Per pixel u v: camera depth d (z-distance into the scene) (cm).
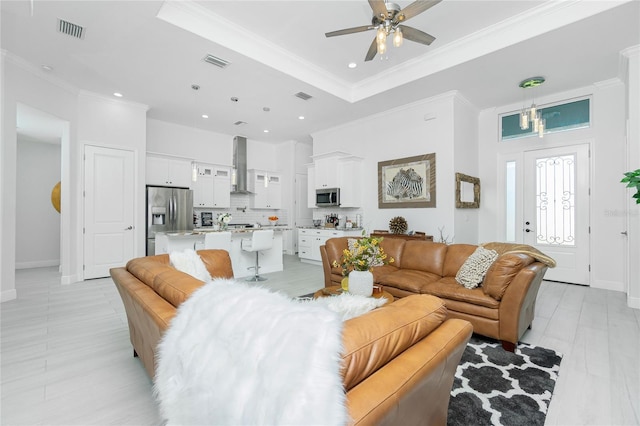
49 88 404
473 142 530
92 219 465
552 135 477
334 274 385
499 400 170
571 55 353
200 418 84
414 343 102
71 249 441
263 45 369
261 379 72
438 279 320
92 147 465
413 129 515
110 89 452
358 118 597
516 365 210
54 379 191
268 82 425
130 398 172
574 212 456
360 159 594
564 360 216
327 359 72
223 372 81
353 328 88
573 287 431
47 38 318
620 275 414
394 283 311
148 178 563
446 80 422
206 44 330
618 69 388
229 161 734
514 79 419
